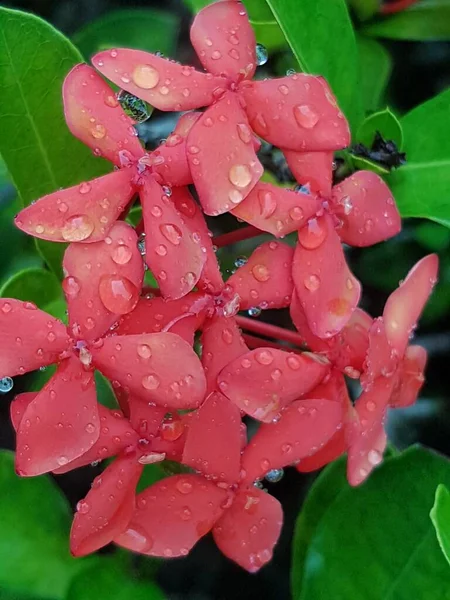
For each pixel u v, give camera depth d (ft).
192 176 0.30
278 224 0.31
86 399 0.30
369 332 0.32
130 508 0.32
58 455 0.30
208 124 0.30
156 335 0.30
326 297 0.31
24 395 0.31
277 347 0.35
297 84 0.32
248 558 0.34
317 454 0.34
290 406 0.32
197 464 0.32
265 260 0.32
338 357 0.32
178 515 0.32
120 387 0.32
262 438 0.32
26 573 0.36
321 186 0.32
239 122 0.31
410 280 0.34
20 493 0.37
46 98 0.36
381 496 0.37
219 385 0.30
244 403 0.30
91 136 0.30
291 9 0.36
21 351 0.30
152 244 0.30
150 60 0.31
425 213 0.37
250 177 0.30
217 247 0.35
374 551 0.37
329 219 0.32
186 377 0.30
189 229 0.31
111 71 0.31
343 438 0.33
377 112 0.37
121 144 0.31
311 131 0.31
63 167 0.37
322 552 0.37
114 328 0.31
